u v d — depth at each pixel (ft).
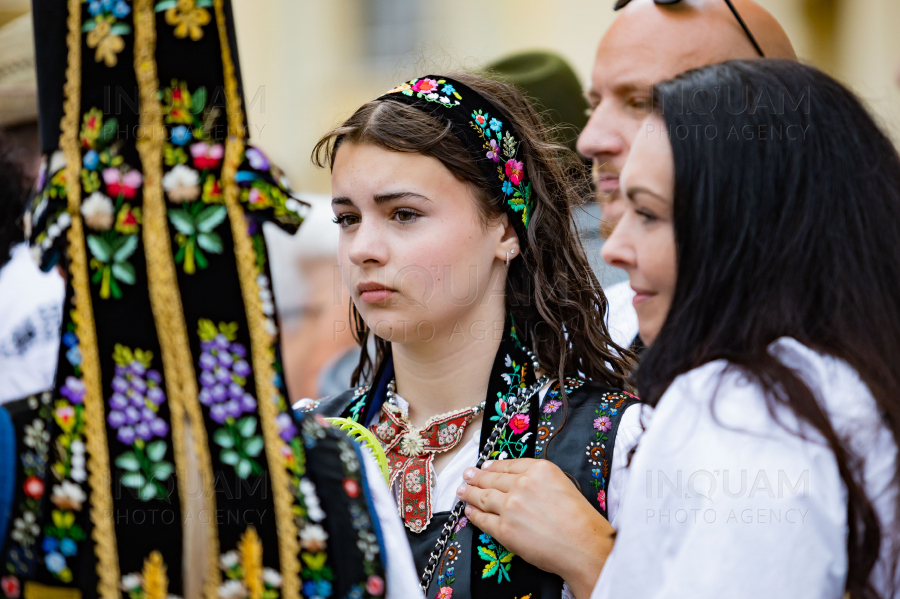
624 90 15.01
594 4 35.14
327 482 8.38
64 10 7.77
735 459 8.10
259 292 7.66
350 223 11.51
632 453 10.24
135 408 7.67
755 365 8.43
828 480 8.07
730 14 15.07
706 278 9.07
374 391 12.25
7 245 13.62
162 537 7.65
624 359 12.42
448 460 11.51
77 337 7.70
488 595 10.46
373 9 39.09
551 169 12.30
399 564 8.82
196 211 7.59
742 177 9.07
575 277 12.36
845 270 8.92
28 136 16.97
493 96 11.99
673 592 7.99
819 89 9.39
